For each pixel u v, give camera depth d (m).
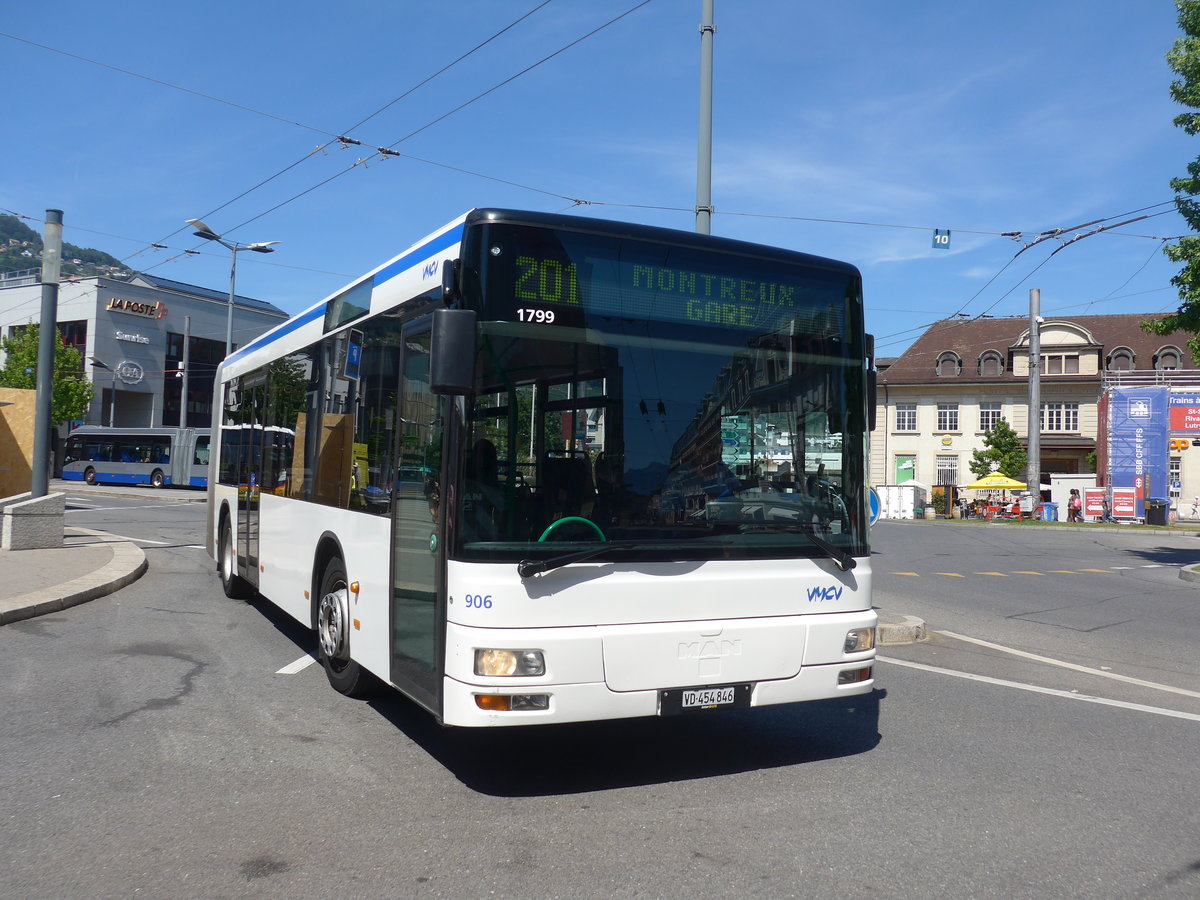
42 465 15.66
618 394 5.18
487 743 6.15
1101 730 6.76
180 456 48.97
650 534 5.14
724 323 5.48
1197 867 4.37
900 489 49.41
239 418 11.33
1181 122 19.66
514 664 4.79
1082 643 10.54
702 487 5.30
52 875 4.11
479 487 4.88
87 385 56.72
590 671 4.91
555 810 4.96
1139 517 43.34
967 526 39.41
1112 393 48.09
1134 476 47.00
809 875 4.21
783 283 5.68
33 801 4.97
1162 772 5.79
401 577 5.71
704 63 12.48
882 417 65.75
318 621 7.65
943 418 64.44
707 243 5.49
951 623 11.74
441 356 4.69
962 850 4.52
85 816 4.78
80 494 39.06
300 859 4.30
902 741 6.40
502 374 4.95
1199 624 12.23
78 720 6.46
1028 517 41.00
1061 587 16.44
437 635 5.03
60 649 8.64
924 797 5.27
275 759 5.72
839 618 5.59
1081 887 4.14
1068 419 62.50
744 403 5.47
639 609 5.07
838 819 4.90
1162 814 5.05
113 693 7.18
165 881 4.07
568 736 6.39
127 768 5.51
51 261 15.49
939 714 7.16
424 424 5.48
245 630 9.76
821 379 5.73
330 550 7.44
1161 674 8.89
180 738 6.11
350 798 5.09
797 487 5.59
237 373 11.57
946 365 65.06
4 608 9.81
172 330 67.31
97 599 11.41
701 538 5.25
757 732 6.58
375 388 6.51
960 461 63.84
